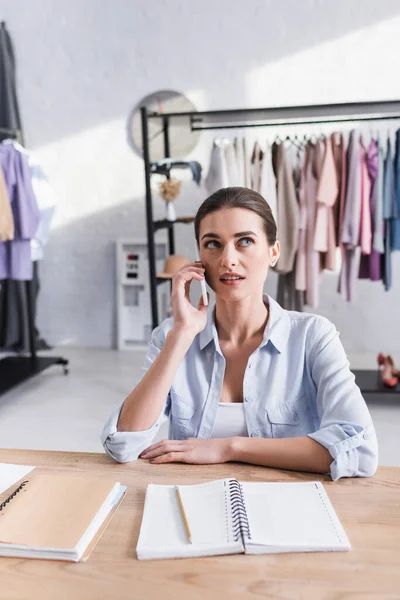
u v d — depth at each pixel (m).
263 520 0.79
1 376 3.42
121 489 0.90
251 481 0.94
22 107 4.40
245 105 4.12
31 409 3.12
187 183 4.24
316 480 0.95
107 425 1.05
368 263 3.38
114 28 4.20
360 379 3.38
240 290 1.04
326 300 4.21
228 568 0.69
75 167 4.41
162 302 4.39
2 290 4.29
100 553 0.73
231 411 1.15
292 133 4.05
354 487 0.92
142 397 1.04
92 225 4.47
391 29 3.90
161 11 4.12
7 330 4.31
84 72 4.29
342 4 3.92
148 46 4.18
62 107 4.36
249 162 3.36
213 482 0.90
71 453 1.07
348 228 3.19
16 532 0.74
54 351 4.51
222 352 1.17
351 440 0.96
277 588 0.65
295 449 0.98
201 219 1.05
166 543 0.73
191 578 0.67
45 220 3.63
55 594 0.64
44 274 4.59
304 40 4.00
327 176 3.13
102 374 3.83
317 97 4.04
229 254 1.02
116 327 4.56
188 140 4.17
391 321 4.20
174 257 3.41
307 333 1.17
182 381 1.18
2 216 3.14
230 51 4.09
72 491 0.86
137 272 4.38
